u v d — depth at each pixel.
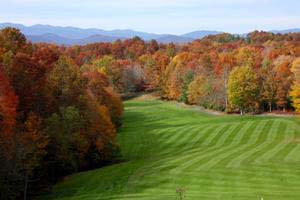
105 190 42.50
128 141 75.50
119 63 172.00
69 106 53.97
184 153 59.44
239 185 38.84
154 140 74.50
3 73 44.28
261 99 114.62
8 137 41.34
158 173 45.47
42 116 52.09
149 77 163.75
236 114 116.62
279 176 40.75
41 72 52.41
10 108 41.81
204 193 37.03
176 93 145.50
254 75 111.38
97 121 59.31
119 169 51.66
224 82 120.69
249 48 174.12
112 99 89.12
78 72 63.97
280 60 136.25
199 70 143.25
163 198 36.19
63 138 51.31
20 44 62.97
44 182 50.94
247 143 63.66
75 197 41.88
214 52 184.75
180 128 83.06
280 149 54.06
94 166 60.09
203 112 120.00
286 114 111.12
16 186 43.81
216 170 44.19
